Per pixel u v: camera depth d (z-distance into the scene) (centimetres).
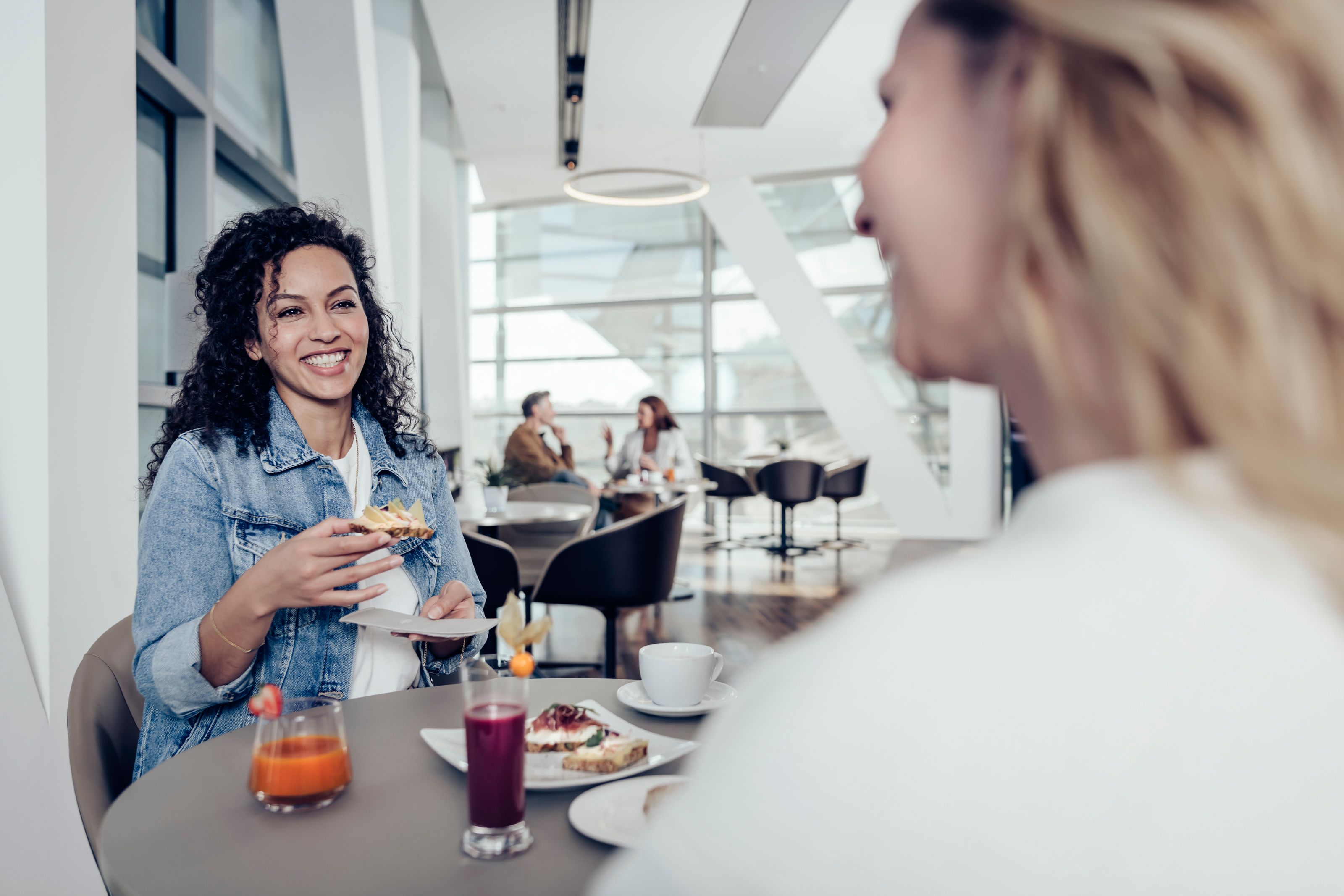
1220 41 23
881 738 23
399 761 93
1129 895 22
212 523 129
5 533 146
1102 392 26
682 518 317
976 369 32
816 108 615
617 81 554
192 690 115
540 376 930
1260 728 22
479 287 938
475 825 72
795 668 26
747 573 618
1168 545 24
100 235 162
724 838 24
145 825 77
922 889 22
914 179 30
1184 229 23
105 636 128
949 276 30
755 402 880
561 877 67
